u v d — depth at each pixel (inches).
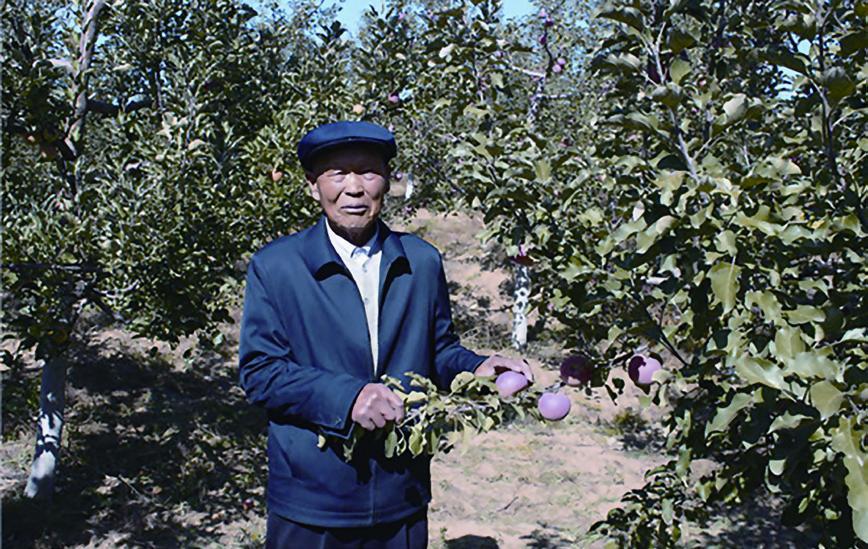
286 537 84.8
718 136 91.7
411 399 78.4
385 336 86.7
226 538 339.9
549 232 103.6
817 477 92.4
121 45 353.7
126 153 308.8
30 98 275.4
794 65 86.0
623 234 90.6
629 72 99.1
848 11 100.5
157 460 411.8
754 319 94.2
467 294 817.5
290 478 84.4
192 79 317.1
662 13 107.9
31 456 399.9
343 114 333.7
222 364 571.5
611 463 450.3
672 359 388.5
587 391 98.2
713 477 115.0
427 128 338.0
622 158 92.4
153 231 271.1
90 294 299.0
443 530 345.1
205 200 283.9
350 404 76.6
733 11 122.6
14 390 450.9
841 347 94.7
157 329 293.0
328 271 85.2
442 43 164.1
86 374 496.4
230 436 457.4
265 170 316.2
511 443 476.7
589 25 402.3
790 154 103.7
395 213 616.1
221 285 310.7
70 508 350.9
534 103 332.5
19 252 262.5
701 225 85.7
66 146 299.4
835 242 92.6
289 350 85.7
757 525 348.5
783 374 77.3
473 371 86.6
